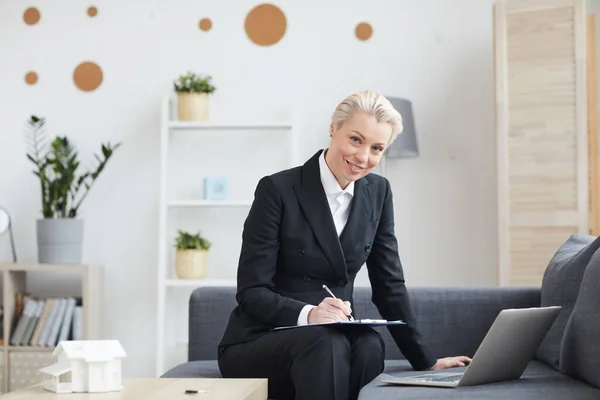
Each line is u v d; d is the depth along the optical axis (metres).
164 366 4.68
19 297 4.85
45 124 5.15
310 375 2.22
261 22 5.04
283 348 2.33
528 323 2.20
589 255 2.55
